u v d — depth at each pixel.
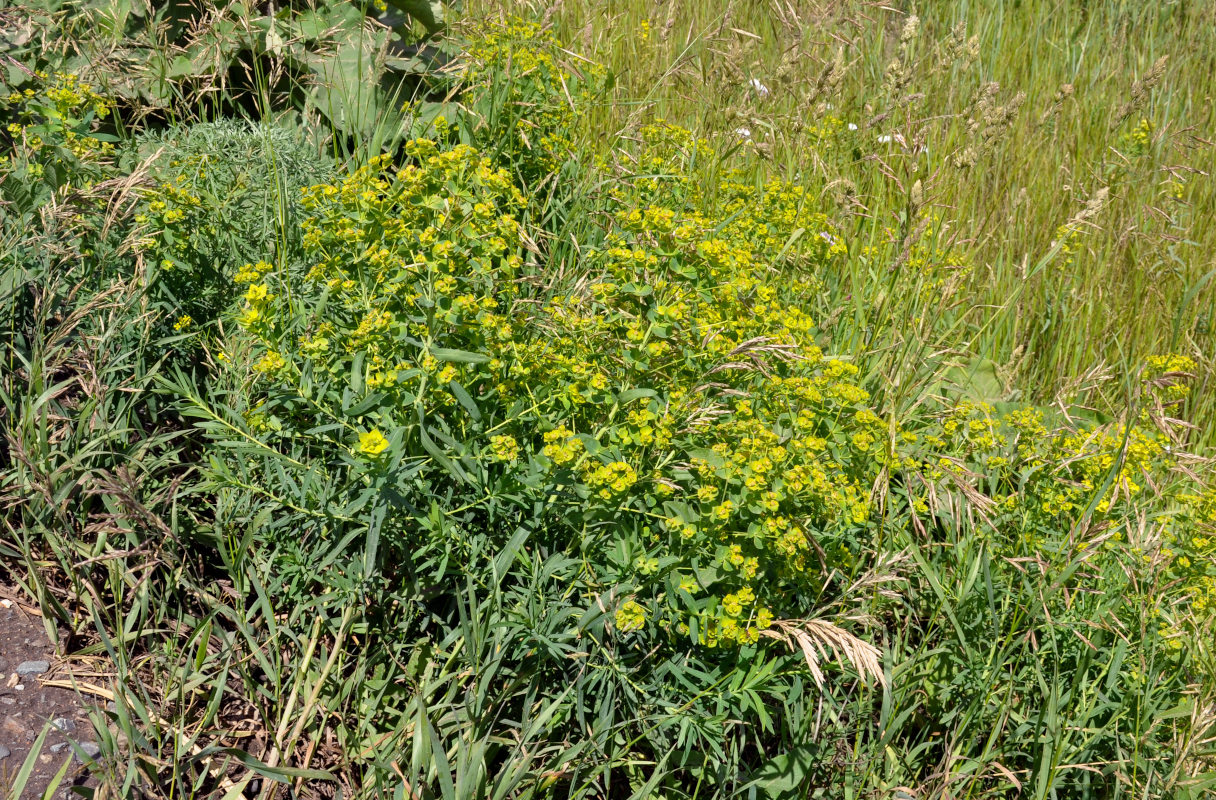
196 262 2.88
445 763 1.91
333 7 4.21
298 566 2.30
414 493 2.29
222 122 3.44
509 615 2.17
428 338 2.26
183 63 3.87
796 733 2.27
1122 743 2.51
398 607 2.45
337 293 2.46
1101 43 6.68
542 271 3.28
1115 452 2.76
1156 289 4.31
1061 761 2.45
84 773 2.02
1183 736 2.39
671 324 2.40
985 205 4.77
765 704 2.51
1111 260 4.58
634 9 5.78
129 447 2.60
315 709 2.24
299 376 2.27
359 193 2.50
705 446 2.38
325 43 4.12
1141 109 4.93
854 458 2.58
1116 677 2.47
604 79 4.23
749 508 2.16
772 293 2.91
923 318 3.51
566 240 3.63
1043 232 4.69
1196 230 4.97
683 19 5.68
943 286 3.74
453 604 2.40
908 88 5.13
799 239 3.67
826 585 2.40
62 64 3.70
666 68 4.91
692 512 2.18
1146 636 2.58
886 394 3.27
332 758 2.21
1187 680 2.63
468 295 2.33
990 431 2.93
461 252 2.43
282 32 3.95
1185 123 5.91
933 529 2.86
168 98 3.60
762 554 2.23
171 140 3.33
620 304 2.63
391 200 2.53
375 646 2.40
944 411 3.25
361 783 2.16
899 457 2.71
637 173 3.69
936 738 2.62
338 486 2.34
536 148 3.82
